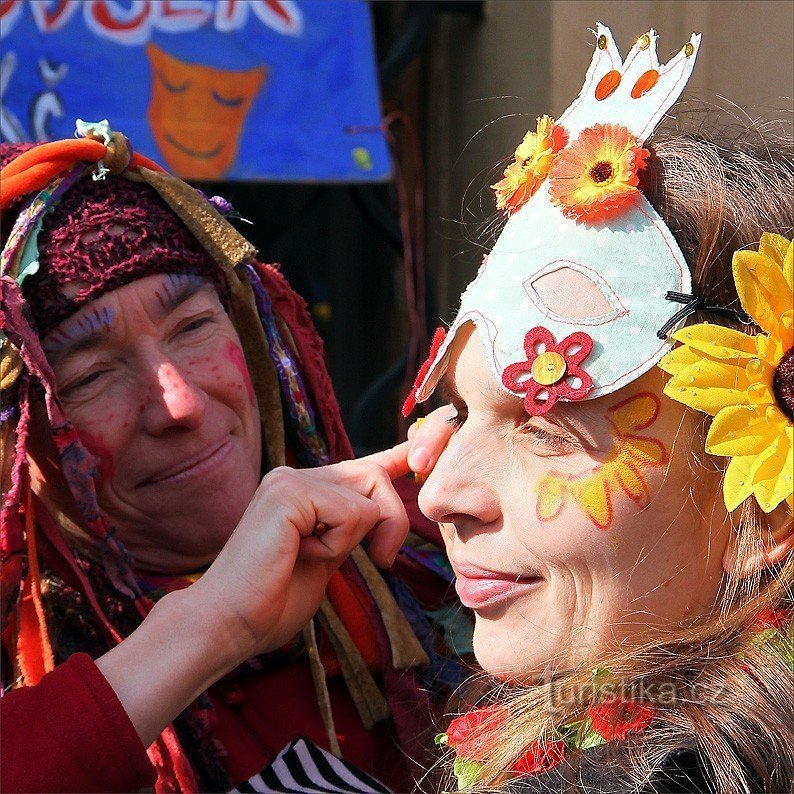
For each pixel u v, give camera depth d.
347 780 1.34
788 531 1.12
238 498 1.60
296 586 1.40
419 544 1.79
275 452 1.74
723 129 1.61
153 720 1.25
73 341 1.50
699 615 1.15
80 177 1.54
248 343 1.73
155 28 2.87
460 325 1.22
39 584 1.46
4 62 2.73
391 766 1.55
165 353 1.56
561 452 1.15
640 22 2.60
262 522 1.35
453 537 1.29
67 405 1.52
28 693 1.23
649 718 1.12
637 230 1.13
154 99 2.84
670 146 1.23
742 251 1.07
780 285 1.07
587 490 1.12
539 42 2.80
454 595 1.73
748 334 1.11
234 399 1.62
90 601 1.49
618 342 1.11
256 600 1.32
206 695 1.51
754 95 2.39
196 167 2.85
